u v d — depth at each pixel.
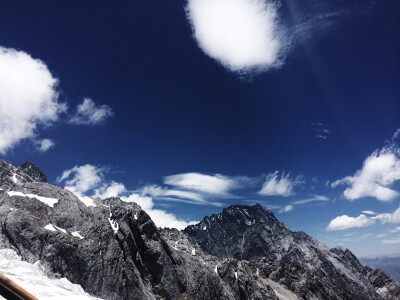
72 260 58.06
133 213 93.12
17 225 56.03
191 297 83.56
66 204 73.56
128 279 66.50
